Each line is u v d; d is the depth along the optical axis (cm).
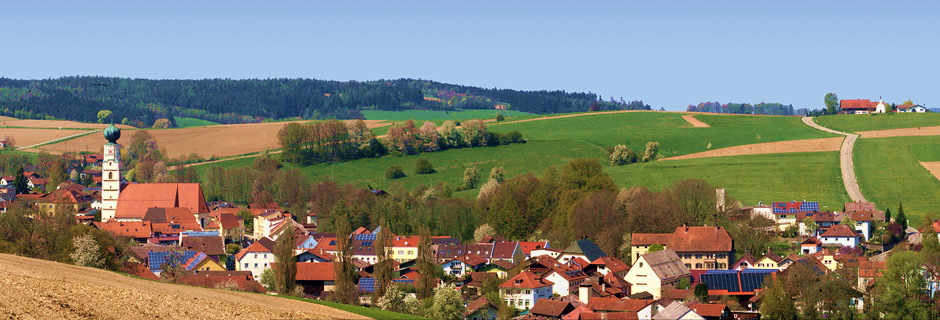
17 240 18638
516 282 17712
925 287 16088
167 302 10100
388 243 18462
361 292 17450
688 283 19112
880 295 16188
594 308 16375
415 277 18525
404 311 15400
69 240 17625
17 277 10006
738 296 17825
